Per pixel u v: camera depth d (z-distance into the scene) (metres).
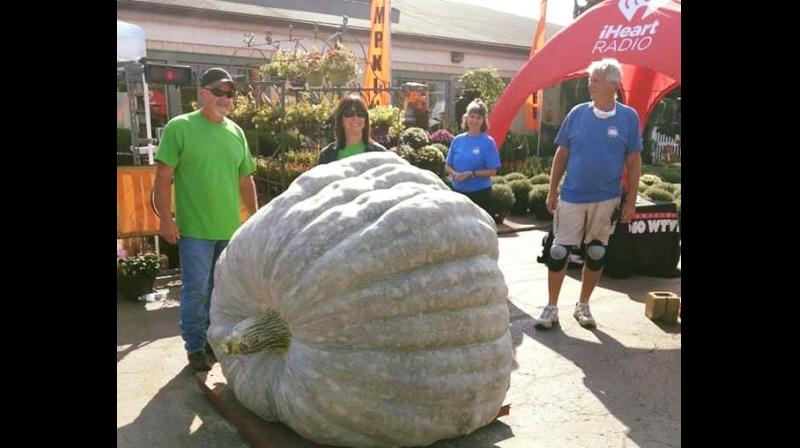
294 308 2.95
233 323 3.44
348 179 3.31
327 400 2.90
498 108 8.70
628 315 5.64
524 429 3.56
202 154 4.08
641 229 6.86
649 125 21.56
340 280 2.86
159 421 3.60
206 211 4.14
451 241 3.06
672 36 6.86
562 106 24.19
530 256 8.18
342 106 4.59
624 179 6.91
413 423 2.97
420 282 2.95
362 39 18.41
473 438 3.44
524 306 5.94
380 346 2.89
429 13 26.05
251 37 15.35
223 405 3.62
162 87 14.00
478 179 6.43
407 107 17.12
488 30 25.89
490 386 3.20
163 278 6.80
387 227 2.94
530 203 11.16
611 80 4.75
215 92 4.07
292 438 3.26
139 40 8.79
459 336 3.06
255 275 3.17
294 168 9.72
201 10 15.21
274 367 3.25
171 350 4.76
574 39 7.87
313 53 13.30
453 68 21.64
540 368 4.42
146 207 6.37
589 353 4.71
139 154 7.88
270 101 11.91
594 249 5.11
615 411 3.78
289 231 3.07
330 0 19.45
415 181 3.40
